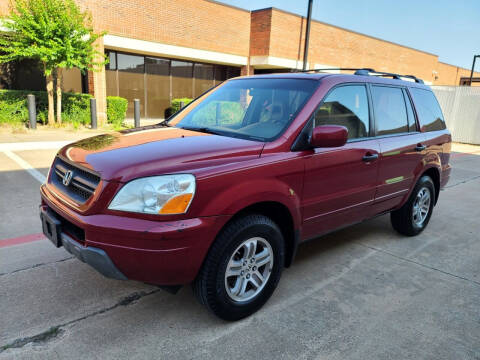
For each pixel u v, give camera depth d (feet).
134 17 46.96
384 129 12.81
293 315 9.44
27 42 35.22
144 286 10.46
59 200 8.75
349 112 11.43
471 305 10.30
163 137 9.88
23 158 25.53
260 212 9.45
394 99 13.55
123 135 10.44
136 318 9.00
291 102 10.53
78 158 8.87
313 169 9.95
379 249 14.01
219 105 12.05
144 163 7.82
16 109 38.32
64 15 34.68
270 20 58.18
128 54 52.65
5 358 7.47
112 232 7.39
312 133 9.44
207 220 7.79
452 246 14.64
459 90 58.39
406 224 14.87
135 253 7.41
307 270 12.00
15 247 12.38
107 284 10.44
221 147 8.86
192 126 11.56
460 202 21.52
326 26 67.10
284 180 9.27
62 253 12.11
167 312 9.30
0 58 34.94
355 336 8.71
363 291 10.81
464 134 58.75
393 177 13.05
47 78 37.93
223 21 56.75
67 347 7.87
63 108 41.14
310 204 10.13
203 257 7.94
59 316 8.91
